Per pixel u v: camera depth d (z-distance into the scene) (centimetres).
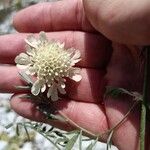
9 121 15
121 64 11
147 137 9
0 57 11
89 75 10
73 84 10
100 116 10
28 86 10
